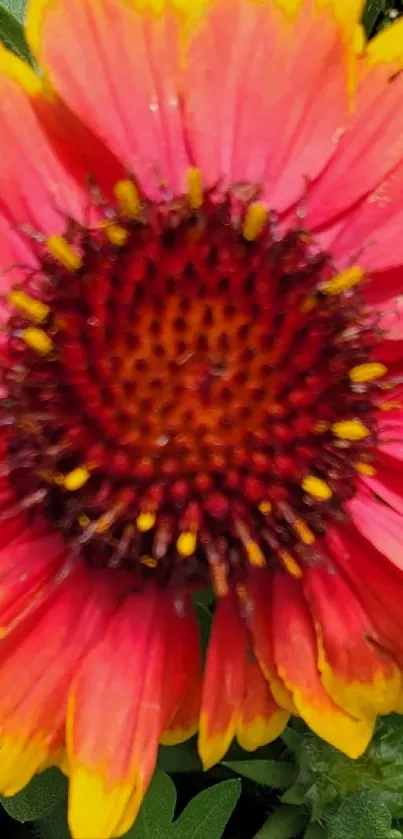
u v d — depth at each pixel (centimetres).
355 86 12
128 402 11
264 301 11
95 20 11
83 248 11
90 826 10
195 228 11
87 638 11
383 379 12
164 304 11
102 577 11
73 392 11
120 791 10
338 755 12
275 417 11
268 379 11
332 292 11
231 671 11
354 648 11
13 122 11
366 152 12
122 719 11
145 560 11
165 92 12
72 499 11
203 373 11
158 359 11
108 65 11
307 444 11
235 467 11
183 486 11
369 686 11
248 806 14
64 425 11
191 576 11
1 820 13
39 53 11
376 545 11
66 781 12
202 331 11
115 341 11
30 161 11
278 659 11
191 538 11
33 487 11
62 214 11
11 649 11
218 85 12
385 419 12
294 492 11
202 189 11
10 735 11
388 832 12
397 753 12
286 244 11
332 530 12
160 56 12
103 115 11
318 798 12
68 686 11
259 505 11
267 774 13
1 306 11
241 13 12
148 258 11
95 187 11
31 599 11
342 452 11
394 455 12
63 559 11
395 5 17
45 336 11
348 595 11
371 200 12
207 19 12
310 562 11
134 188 11
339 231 12
